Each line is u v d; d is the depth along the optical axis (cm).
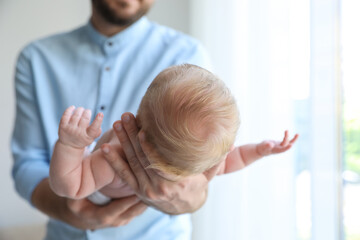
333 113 155
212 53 220
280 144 99
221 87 82
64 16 255
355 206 162
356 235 163
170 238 123
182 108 77
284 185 175
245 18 193
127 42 131
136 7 125
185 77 81
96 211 100
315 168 158
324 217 157
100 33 132
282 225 176
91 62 131
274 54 177
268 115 179
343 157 160
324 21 156
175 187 88
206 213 218
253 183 188
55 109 131
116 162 88
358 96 160
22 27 249
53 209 109
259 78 184
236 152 103
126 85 127
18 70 134
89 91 129
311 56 160
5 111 248
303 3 168
